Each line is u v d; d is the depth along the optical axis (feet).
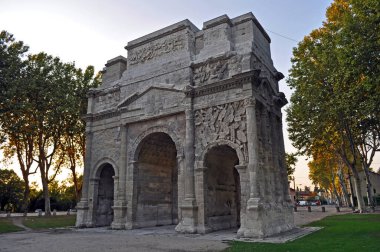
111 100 123.34
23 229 114.62
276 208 90.84
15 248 65.92
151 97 109.19
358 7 79.10
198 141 95.50
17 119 143.95
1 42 133.28
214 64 99.25
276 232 85.66
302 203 419.95
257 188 81.76
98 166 119.34
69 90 158.30
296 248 57.62
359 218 123.65
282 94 111.24
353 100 89.61
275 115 107.14
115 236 85.35
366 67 78.79
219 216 100.22
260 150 90.43
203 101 97.40
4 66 130.72
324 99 126.11
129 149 111.65
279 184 99.25
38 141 166.30
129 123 113.19
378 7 71.26
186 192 92.63
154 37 116.26
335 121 134.82
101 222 118.73
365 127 115.34
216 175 102.89
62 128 161.99
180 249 61.36
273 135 102.37
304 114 133.90
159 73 110.11
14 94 131.13
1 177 256.11
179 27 110.63
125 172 110.11
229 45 99.04
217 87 94.89
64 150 174.40
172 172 128.47
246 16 102.37
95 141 123.44
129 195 107.24
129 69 121.08
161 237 81.30
